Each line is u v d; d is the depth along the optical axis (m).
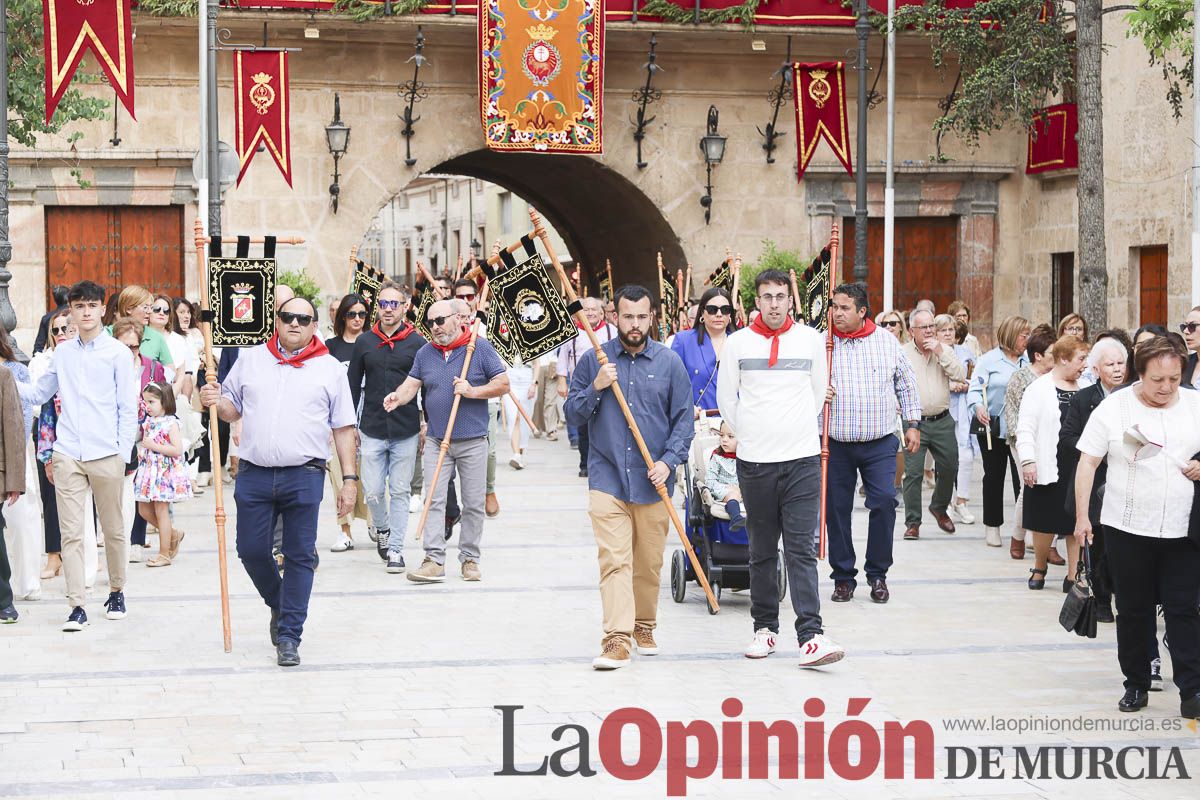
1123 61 25.14
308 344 9.96
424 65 27.47
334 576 13.20
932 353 15.74
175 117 26.58
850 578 12.09
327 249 27.20
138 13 25.53
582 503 18.11
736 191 28.88
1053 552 14.07
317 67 27.02
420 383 12.95
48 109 19.33
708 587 11.41
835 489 12.05
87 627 10.93
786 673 9.48
